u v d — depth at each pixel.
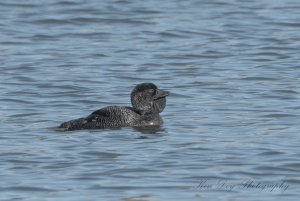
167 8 73.44
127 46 59.84
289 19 68.56
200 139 35.09
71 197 28.05
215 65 53.41
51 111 41.28
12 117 39.81
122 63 54.22
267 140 34.88
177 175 30.27
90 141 34.62
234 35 63.12
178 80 49.09
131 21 68.62
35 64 53.88
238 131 36.59
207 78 49.50
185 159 32.12
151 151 33.22
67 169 31.02
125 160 32.03
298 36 62.53
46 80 49.06
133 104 37.81
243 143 34.41
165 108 41.59
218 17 69.62
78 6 73.62
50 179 29.94
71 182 29.56
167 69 52.44
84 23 68.44
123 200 27.73
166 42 61.25
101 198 27.95
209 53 57.00
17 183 29.50
